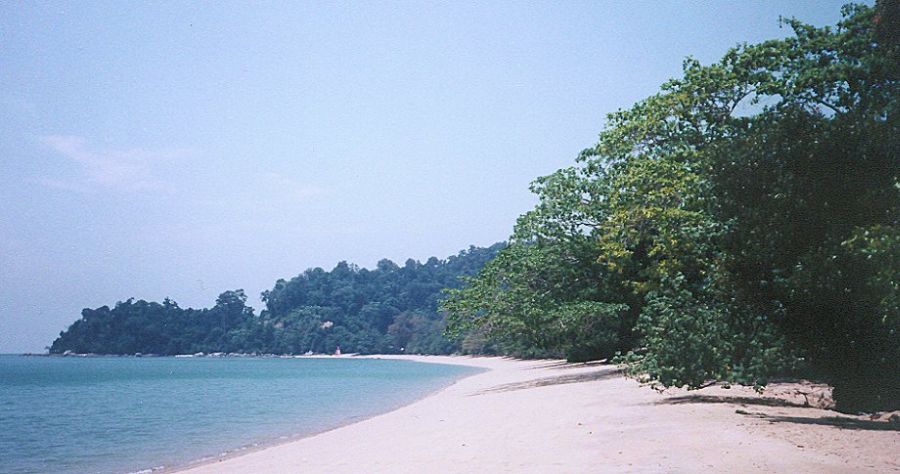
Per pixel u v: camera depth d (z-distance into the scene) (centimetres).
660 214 2686
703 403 2009
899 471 984
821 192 1540
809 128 1587
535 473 1110
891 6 1989
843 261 1478
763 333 1838
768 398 2120
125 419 3456
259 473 1479
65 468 1933
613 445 1326
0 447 2428
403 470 1266
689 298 2062
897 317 1427
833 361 1602
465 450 1461
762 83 2758
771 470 1016
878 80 2055
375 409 3594
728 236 1672
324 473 1351
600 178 4031
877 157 1541
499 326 4750
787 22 2770
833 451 1138
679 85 3028
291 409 3797
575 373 4512
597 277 4147
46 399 5288
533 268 4262
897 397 1588
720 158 1669
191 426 3005
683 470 1050
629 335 4231
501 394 3391
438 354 19512
